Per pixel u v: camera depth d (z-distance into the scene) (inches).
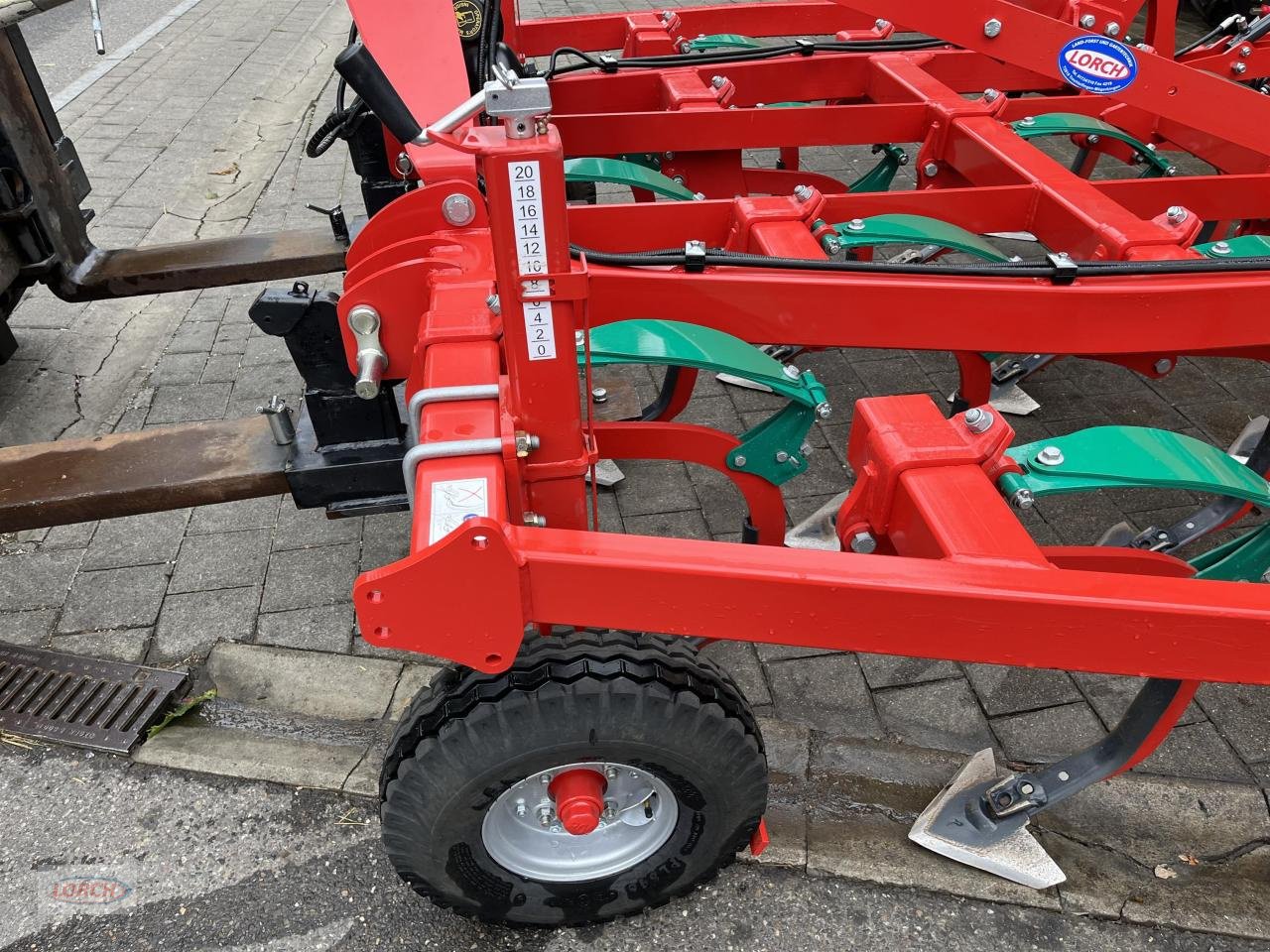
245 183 211.2
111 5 341.7
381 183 121.3
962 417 70.2
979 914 79.2
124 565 112.3
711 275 78.0
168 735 93.5
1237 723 95.9
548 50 166.7
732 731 64.2
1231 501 98.4
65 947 76.4
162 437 84.6
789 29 174.2
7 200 104.7
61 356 150.6
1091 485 67.5
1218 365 157.9
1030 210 103.3
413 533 55.2
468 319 72.9
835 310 79.4
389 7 60.7
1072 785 78.2
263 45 308.5
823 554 57.2
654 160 159.5
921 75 135.0
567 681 60.8
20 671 98.7
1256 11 179.9
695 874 75.4
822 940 77.4
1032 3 110.5
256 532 117.8
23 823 85.4
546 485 66.7
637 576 54.9
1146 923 78.5
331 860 82.7
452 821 64.9
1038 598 54.6
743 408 144.2
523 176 51.3
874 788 88.9
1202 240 167.0
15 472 80.0
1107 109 147.3
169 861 82.7
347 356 81.1
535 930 78.0
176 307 165.6
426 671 100.2
